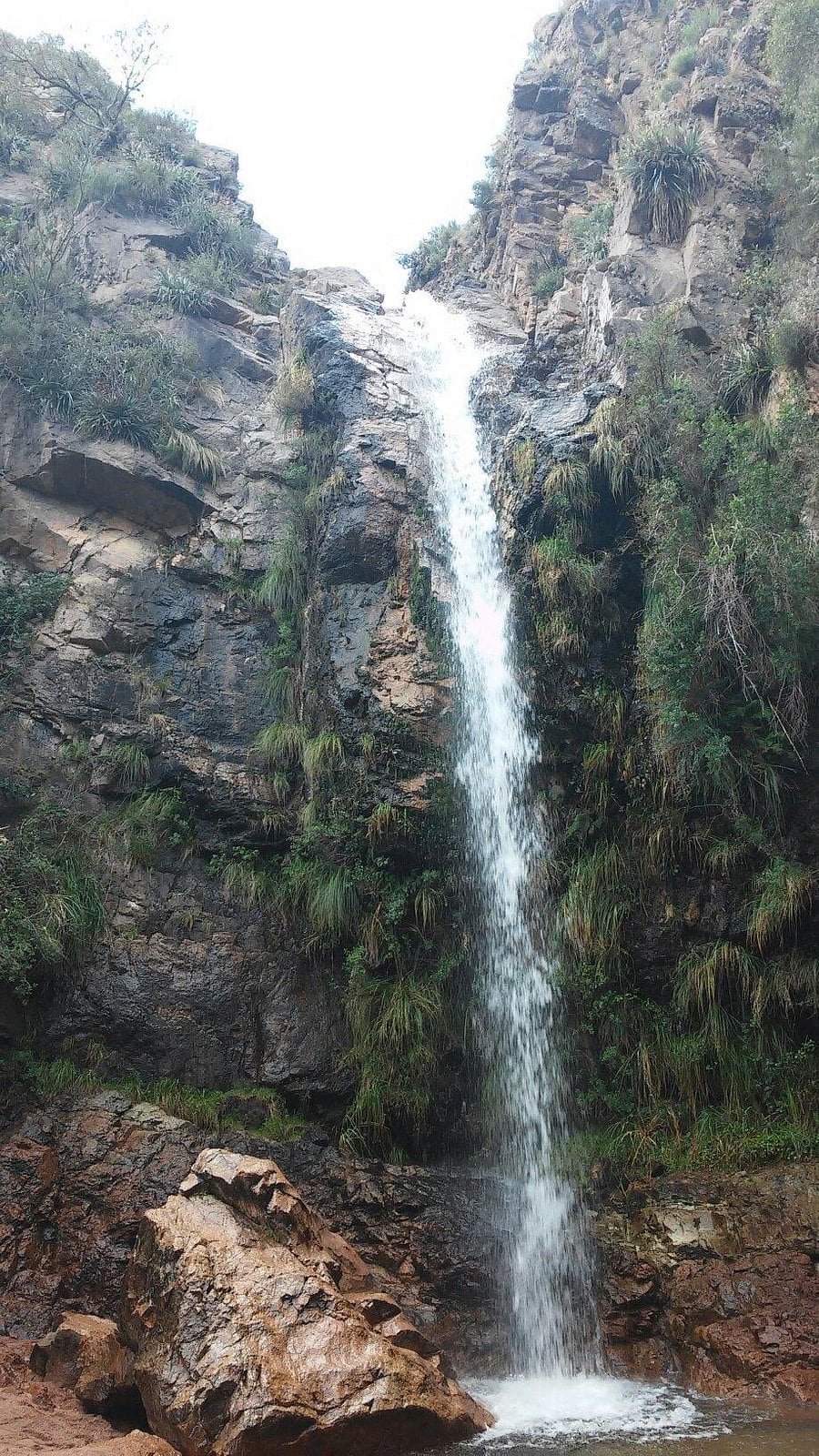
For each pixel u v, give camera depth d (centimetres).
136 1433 816
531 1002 1438
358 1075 1414
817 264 1762
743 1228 1166
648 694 1509
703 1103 1337
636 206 2106
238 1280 888
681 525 1467
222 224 2473
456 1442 862
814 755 1386
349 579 1689
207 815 1581
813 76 2083
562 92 2859
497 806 1541
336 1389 830
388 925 1452
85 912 1405
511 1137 1385
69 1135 1233
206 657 1723
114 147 2588
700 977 1366
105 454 1800
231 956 1468
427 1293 1195
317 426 2011
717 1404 992
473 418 1967
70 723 1578
